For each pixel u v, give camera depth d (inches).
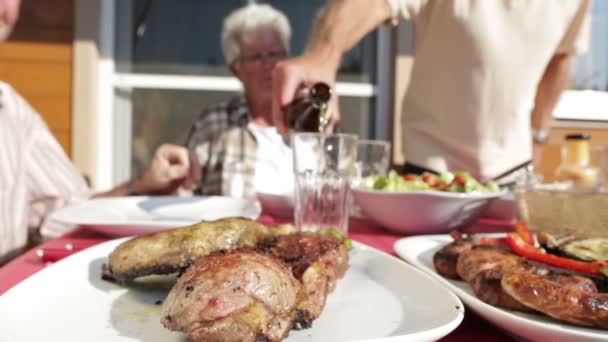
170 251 28.4
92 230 48.9
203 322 20.3
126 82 161.6
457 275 33.7
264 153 62.3
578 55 94.0
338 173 46.6
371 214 52.4
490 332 25.0
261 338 20.0
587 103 122.2
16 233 74.6
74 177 89.0
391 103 161.8
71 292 26.5
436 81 86.5
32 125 87.6
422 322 23.4
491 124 84.7
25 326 21.5
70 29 152.1
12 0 69.7
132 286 28.8
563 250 34.4
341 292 29.1
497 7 81.0
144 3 159.6
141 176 75.0
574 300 23.4
